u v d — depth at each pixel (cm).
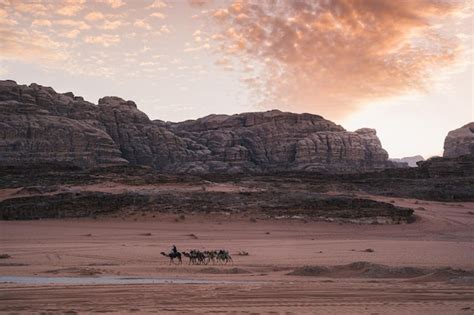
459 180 16275
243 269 3716
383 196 14188
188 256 4231
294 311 1923
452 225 9650
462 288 2592
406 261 4250
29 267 3797
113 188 12119
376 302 2161
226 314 1853
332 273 3441
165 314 1850
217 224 9044
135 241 6825
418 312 1920
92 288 2573
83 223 9294
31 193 11756
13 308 1998
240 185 13562
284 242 6656
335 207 10331
